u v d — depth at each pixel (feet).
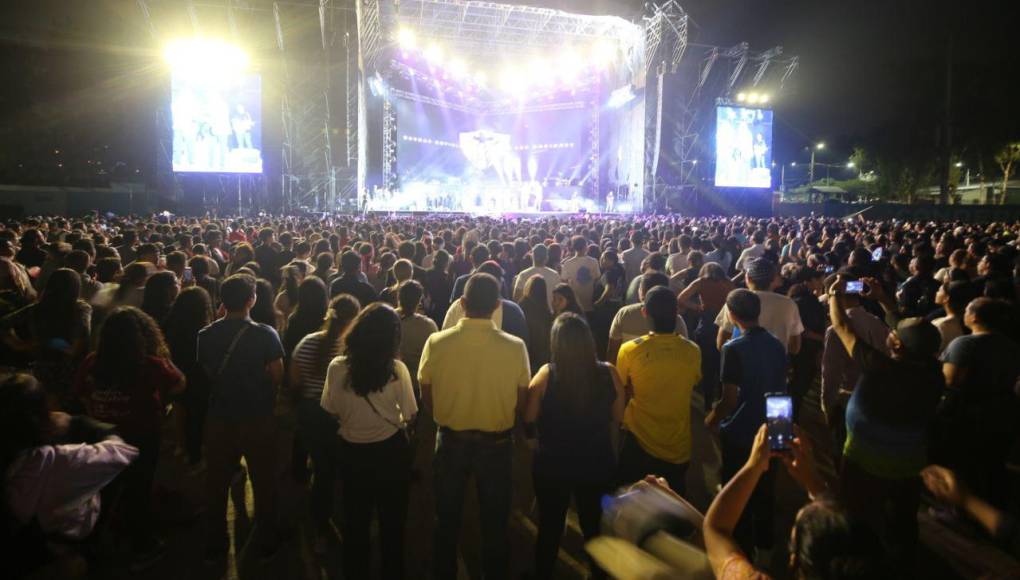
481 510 12.09
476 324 11.87
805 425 23.04
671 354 12.50
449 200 124.57
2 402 8.13
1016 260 24.57
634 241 31.73
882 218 107.86
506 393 11.82
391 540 12.12
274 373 13.97
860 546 4.63
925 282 23.38
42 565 8.19
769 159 114.11
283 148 96.58
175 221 60.80
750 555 12.89
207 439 13.91
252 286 14.08
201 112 86.33
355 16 95.55
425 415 23.20
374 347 11.54
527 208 126.72
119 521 13.89
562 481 11.60
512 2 100.27
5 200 92.17
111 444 9.20
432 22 112.88
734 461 13.12
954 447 13.44
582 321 11.80
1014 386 13.11
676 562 5.77
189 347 17.37
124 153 116.98
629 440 12.81
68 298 14.85
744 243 42.42
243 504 17.33
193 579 13.71
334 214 83.51
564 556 14.66
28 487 8.11
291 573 14.03
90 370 12.91
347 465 11.92
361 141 99.04
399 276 21.11
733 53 114.42
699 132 115.24
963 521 8.04
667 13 108.68
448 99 135.64
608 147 132.98
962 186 198.18
